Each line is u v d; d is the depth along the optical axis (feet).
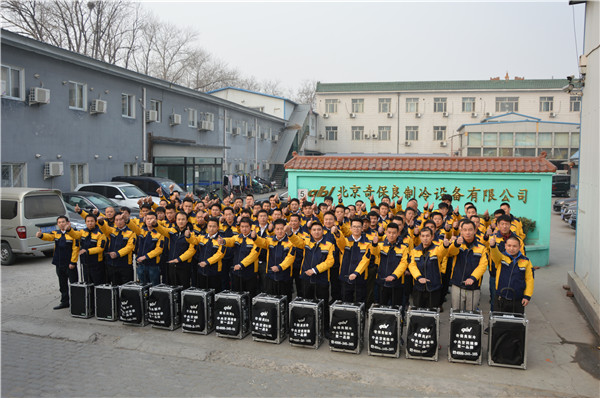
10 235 34.06
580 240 26.84
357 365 17.87
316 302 19.74
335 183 37.24
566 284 29.07
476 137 105.50
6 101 43.93
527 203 34.01
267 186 104.27
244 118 99.71
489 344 17.69
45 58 48.14
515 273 18.65
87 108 54.29
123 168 60.90
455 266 19.75
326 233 20.99
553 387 16.21
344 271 20.84
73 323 22.53
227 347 19.63
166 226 24.30
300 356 18.75
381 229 21.15
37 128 47.42
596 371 17.44
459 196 34.94
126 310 21.95
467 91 119.75
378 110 125.39
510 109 118.52
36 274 31.78
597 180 23.11
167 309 21.40
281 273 21.17
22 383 16.42
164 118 70.08
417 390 16.01
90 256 24.03
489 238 20.02
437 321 18.13
